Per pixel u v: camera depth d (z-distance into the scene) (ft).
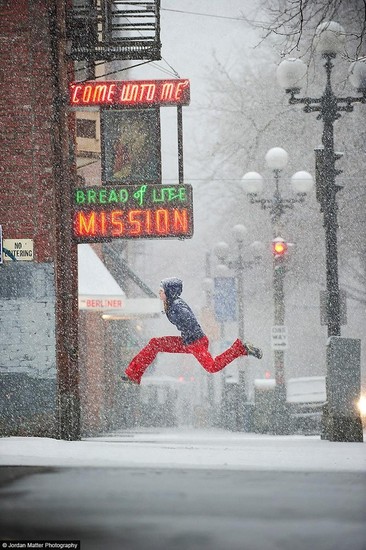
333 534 46.32
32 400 161.99
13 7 165.68
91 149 215.31
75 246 167.32
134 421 383.86
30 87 165.17
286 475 74.64
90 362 273.54
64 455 93.76
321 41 174.40
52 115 164.76
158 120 168.55
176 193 166.09
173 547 42.75
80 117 214.07
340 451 108.99
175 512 53.47
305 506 55.88
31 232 163.43
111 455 94.53
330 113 175.32
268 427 272.51
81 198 166.40
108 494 61.21
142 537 45.60
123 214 166.09
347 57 198.18
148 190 166.40
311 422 271.69
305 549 42.32
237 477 72.69
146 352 109.29
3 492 62.28
